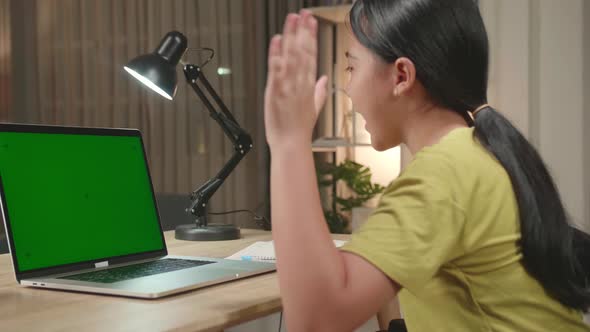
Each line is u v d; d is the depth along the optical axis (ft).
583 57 8.41
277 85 2.81
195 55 14.30
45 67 15.65
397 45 2.97
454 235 2.67
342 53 13.03
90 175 4.75
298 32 2.84
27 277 4.10
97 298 3.73
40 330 3.01
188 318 3.23
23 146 4.31
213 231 6.48
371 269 2.64
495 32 8.74
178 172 14.62
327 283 2.61
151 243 5.06
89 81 15.34
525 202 2.85
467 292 2.90
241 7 13.99
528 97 8.61
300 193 2.75
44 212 4.33
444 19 2.95
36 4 15.65
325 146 12.07
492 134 2.97
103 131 4.97
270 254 5.31
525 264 2.88
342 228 12.56
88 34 15.31
